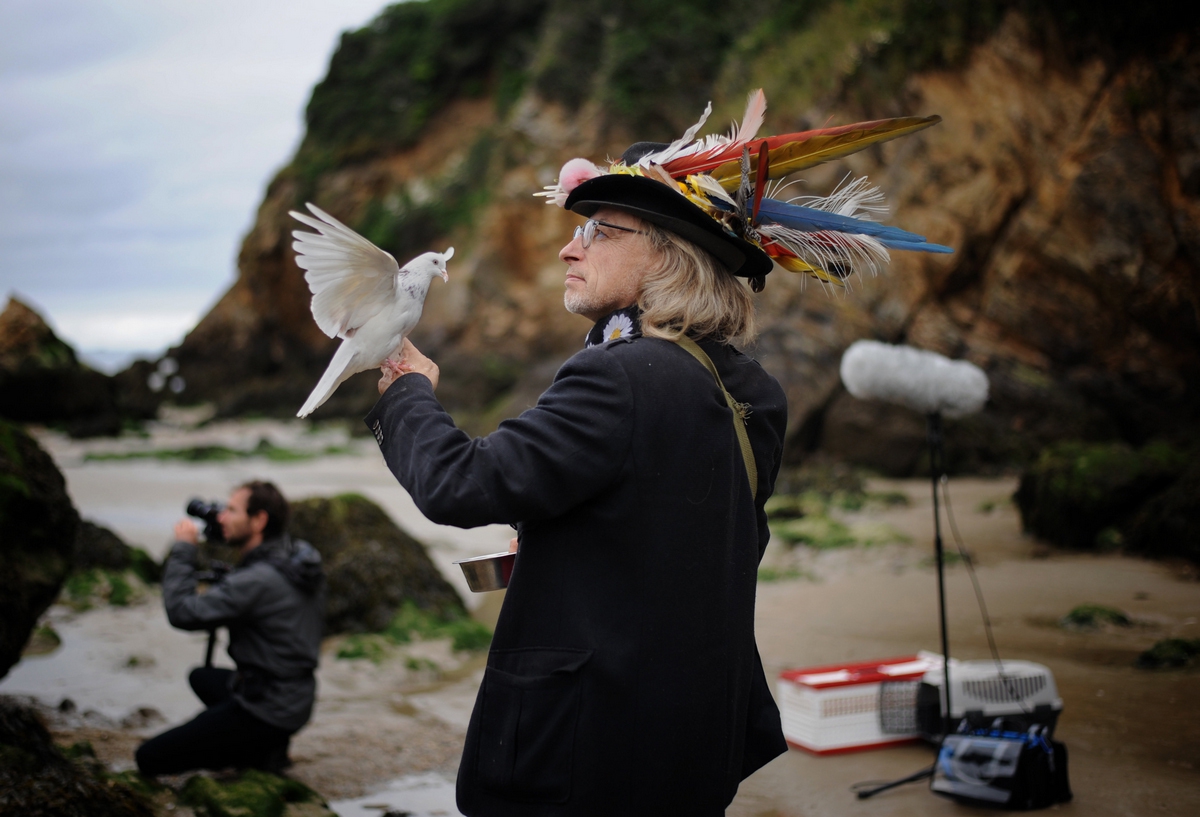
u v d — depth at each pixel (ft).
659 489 5.71
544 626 5.73
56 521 13.33
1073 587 22.16
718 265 6.45
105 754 13.38
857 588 23.53
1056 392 47.70
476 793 5.78
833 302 52.54
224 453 62.08
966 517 33.19
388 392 6.15
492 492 5.48
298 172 109.91
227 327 114.73
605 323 6.43
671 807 5.61
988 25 50.55
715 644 5.77
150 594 23.71
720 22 84.17
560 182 6.96
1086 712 13.94
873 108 55.47
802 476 42.27
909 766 12.66
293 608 12.93
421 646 19.63
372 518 23.41
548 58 89.45
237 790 11.23
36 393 79.15
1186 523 24.38
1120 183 45.57
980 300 51.03
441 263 6.38
